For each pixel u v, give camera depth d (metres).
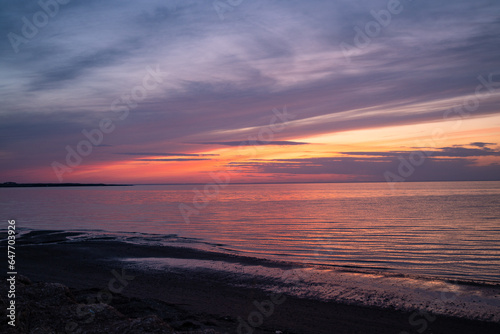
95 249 21.69
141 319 6.32
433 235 32.53
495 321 9.88
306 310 10.86
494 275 17.73
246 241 29.16
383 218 48.41
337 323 9.76
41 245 23.22
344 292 12.80
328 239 30.30
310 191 190.25
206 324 8.37
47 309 6.64
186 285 13.83
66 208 73.75
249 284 13.98
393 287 13.37
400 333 9.09
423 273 18.08
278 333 8.41
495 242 28.38
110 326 6.22
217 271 16.09
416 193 141.62
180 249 22.00
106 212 62.25
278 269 16.50
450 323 9.80
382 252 24.19
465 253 23.89
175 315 8.77
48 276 15.06
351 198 108.25
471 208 63.44
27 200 114.56
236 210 65.50
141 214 57.84
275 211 62.59
